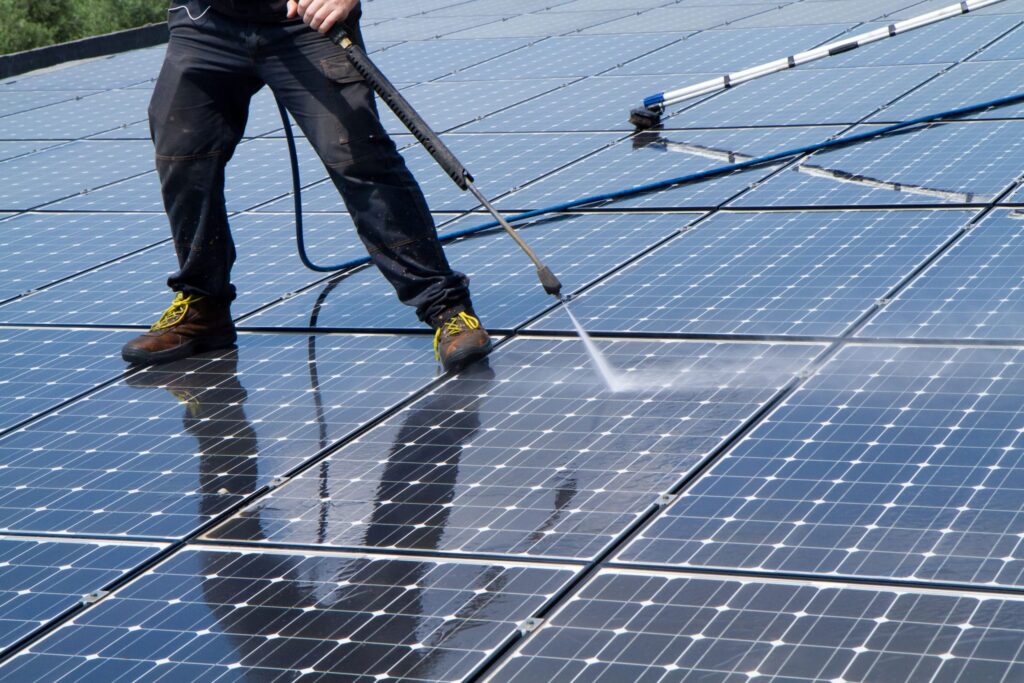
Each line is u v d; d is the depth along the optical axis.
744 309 11.00
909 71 20.06
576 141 18.00
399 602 7.07
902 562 6.92
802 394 9.23
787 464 8.20
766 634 6.38
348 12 10.22
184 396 10.54
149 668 6.66
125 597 7.45
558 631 6.62
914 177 14.32
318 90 10.59
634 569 7.16
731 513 7.66
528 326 11.24
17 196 18.19
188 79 10.88
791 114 18.09
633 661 6.27
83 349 11.82
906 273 11.38
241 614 7.12
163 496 8.73
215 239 11.27
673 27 27.16
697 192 14.85
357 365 10.84
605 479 8.28
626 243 13.24
